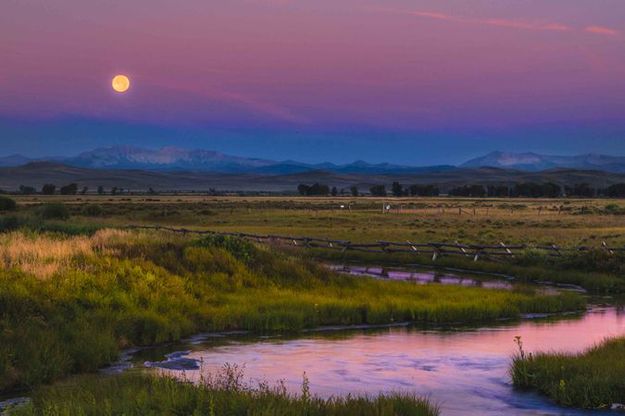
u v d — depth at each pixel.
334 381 16.23
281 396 13.11
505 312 27.50
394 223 102.25
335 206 176.38
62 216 84.62
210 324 23.86
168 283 26.98
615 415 13.41
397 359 18.80
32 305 21.22
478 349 20.30
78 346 18.23
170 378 14.75
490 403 14.28
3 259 26.58
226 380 15.34
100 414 12.05
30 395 15.15
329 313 25.86
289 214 128.38
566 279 39.41
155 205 173.25
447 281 38.62
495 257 48.53
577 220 108.81
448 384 15.98
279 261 34.00
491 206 182.50
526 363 16.31
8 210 105.31
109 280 25.11
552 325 25.08
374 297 29.88
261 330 23.80
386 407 12.48
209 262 31.44
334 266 46.38
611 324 25.31
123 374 16.08
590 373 15.41
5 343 17.56
